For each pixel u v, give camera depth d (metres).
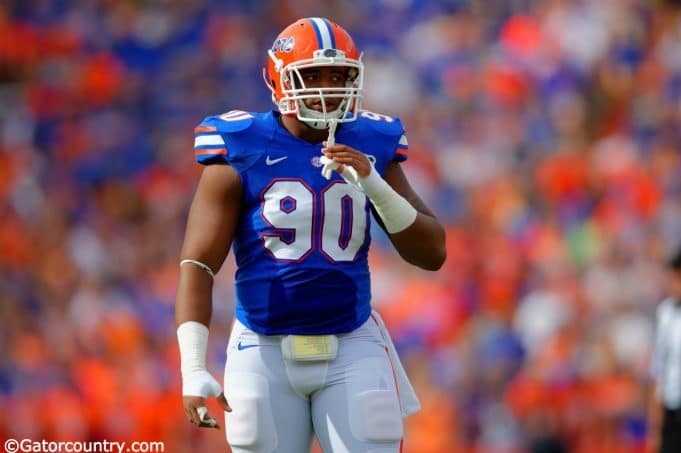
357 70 11.71
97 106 45.88
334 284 11.66
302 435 11.80
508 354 30.83
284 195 11.62
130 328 31.50
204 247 11.53
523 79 44.62
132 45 47.62
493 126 42.41
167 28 48.19
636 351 30.53
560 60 45.06
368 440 11.45
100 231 38.78
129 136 44.44
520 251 35.84
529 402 29.06
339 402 11.57
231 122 11.70
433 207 38.84
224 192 11.65
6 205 40.75
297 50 11.49
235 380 11.75
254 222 11.69
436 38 46.81
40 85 46.56
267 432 11.61
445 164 40.72
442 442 29.31
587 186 39.25
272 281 11.63
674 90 44.56
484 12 47.75
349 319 11.77
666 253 35.28
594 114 43.88
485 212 38.38
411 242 11.82
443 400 29.94
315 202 11.60
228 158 11.62
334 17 48.81
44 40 47.94
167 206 40.41
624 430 28.64
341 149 11.13
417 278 34.09
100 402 28.11
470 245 36.50
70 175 42.81
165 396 28.16
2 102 46.03
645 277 33.84
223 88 46.62
